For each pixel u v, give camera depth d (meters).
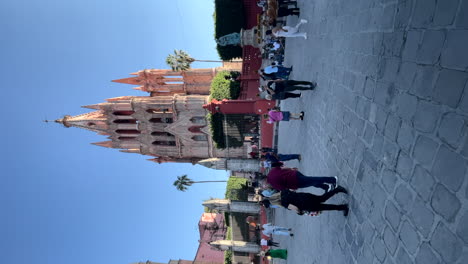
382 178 5.93
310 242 11.68
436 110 4.38
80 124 38.22
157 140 38.38
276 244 21.84
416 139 4.84
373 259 6.04
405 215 5.01
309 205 7.81
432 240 4.30
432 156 4.42
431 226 4.34
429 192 4.43
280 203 8.49
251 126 33.72
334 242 8.48
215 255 47.50
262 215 31.83
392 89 5.73
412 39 5.08
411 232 4.81
